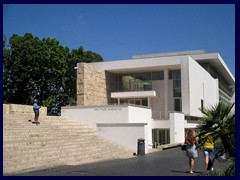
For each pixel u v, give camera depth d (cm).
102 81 3691
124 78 3941
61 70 4228
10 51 4175
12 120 1962
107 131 2256
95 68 3556
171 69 3716
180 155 1930
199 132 655
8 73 4112
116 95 3644
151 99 3753
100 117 2473
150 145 2669
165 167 1325
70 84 4703
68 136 1994
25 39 4362
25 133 1758
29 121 2084
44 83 4150
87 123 2508
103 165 1402
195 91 3631
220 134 638
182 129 3284
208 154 1016
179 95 3662
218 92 4944
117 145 2162
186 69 3416
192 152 1118
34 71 4050
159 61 3534
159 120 3117
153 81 3806
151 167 1324
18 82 4069
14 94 4150
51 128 2062
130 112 2430
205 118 643
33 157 1395
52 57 4156
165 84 3659
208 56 4191
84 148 1797
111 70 3772
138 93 3572
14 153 1368
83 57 4862
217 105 645
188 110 3384
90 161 1571
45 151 1527
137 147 2027
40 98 4269
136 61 3619
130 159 1708
